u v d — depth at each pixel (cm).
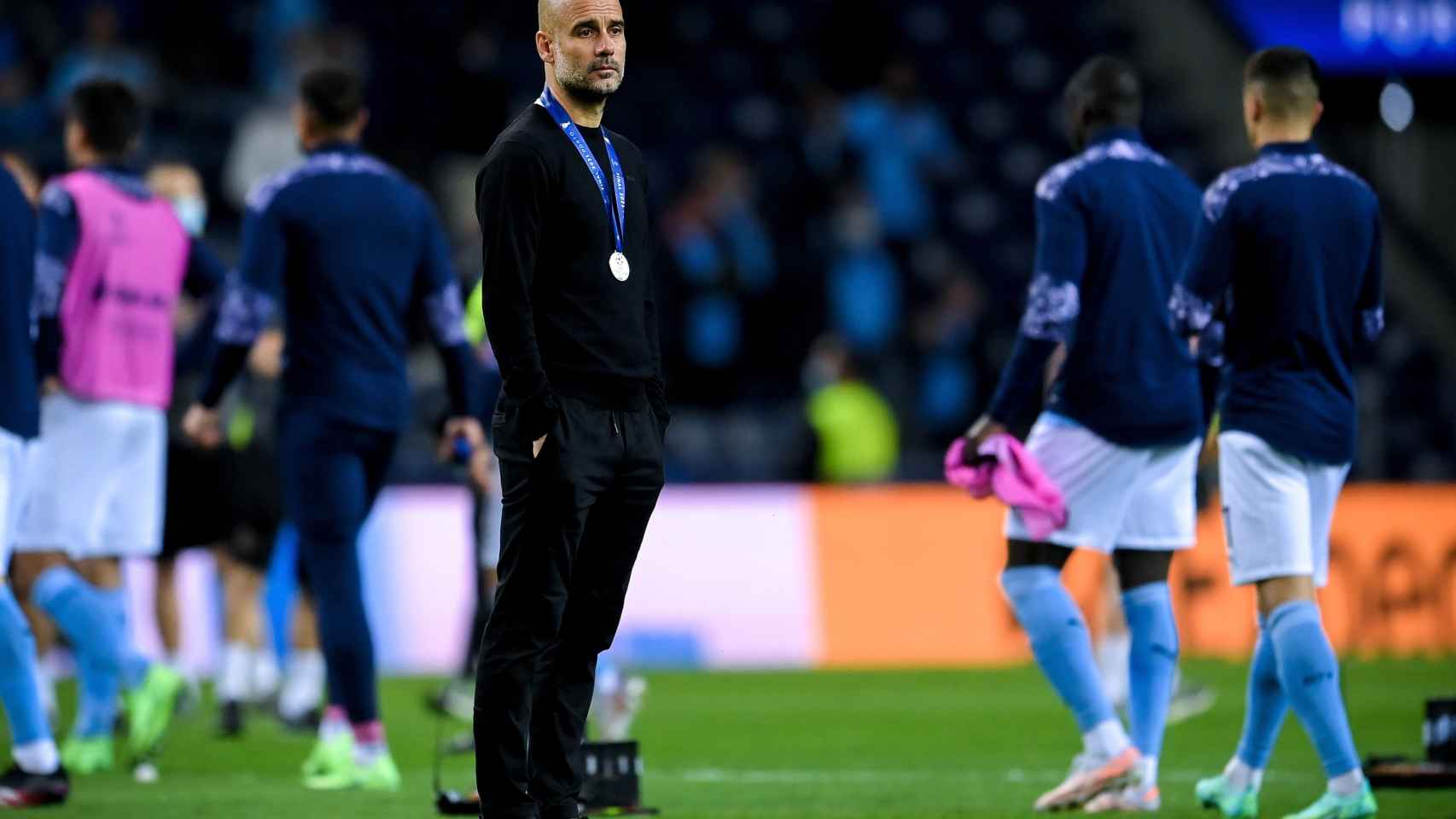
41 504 2684
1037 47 8338
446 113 6281
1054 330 2244
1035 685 4331
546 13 1802
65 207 2652
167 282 2798
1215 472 4084
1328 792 2116
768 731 3428
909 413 6444
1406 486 5153
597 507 1834
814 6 8175
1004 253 7444
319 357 2575
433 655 4794
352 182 2595
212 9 6906
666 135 7550
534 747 1873
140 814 2298
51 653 3416
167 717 2717
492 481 3003
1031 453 2334
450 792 2328
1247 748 2227
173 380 3044
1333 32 7188
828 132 7225
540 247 1777
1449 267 7294
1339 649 5000
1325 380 2167
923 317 6500
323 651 2608
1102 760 2239
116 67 6212
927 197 7381
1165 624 2364
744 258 6562
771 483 6075
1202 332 2225
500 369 1752
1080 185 2283
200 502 3362
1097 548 2308
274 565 3919
